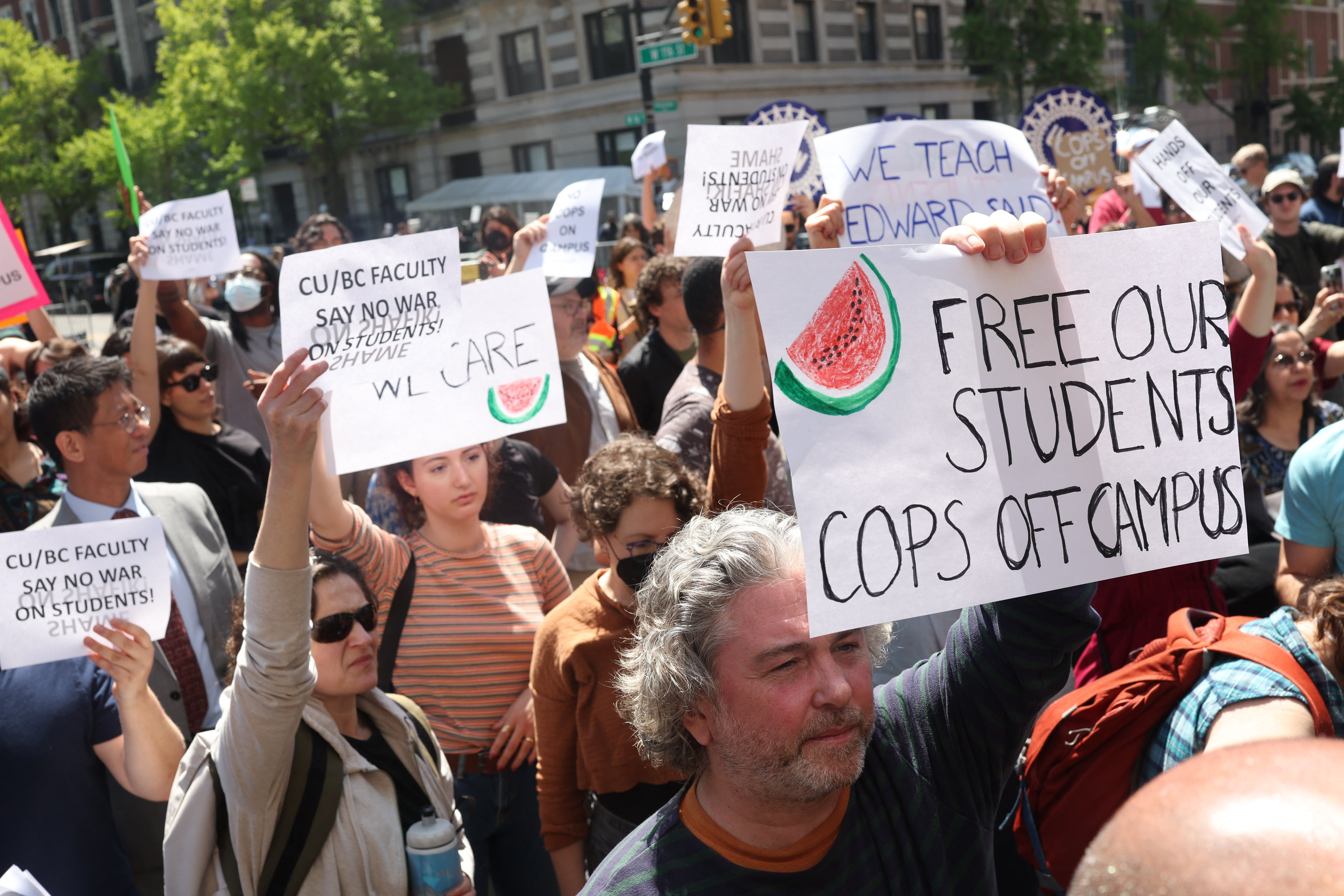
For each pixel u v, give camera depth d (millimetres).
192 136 33188
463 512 3012
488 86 32969
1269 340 3895
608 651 2559
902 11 32312
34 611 2369
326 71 30672
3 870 2447
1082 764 2273
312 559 2424
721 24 15391
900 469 1541
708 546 1552
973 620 1765
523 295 2807
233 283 5828
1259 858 555
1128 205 7320
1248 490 4012
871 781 1667
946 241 1644
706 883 1514
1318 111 38062
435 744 2566
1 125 37531
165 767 2457
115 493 3295
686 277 3748
